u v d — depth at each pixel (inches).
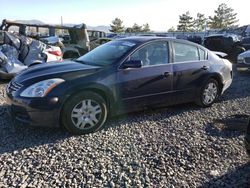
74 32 486.3
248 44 644.7
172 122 210.1
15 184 127.3
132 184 130.7
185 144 173.5
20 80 183.6
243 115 229.0
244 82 365.1
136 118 215.8
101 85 184.9
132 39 221.6
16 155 153.3
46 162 147.0
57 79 176.6
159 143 173.9
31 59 347.9
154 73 208.5
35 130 187.0
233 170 145.4
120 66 195.0
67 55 470.3
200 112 235.1
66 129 182.5
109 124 202.1
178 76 222.2
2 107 231.1
